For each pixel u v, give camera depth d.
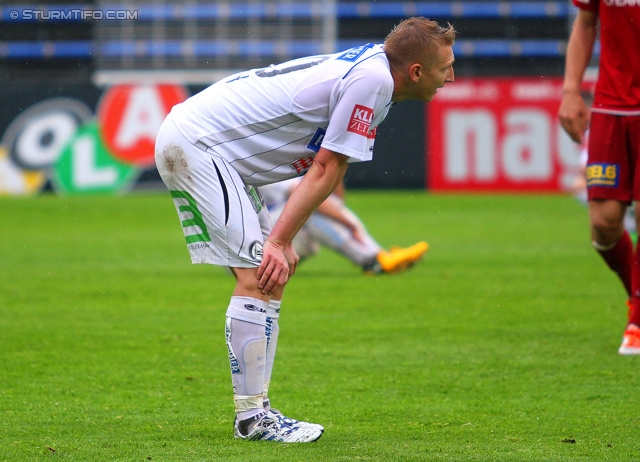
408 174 54.56
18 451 10.30
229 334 10.74
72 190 52.78
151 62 61.12
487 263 29.59
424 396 13.41
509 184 53.62
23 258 30.28
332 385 14.12
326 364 15.63
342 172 10.97
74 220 42.34
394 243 35.12
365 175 55.09
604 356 16.14
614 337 17.88
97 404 12.85
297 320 19.88
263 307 10.79
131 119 52.84
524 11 62.06
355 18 62.47
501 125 53.31
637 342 16.27
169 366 15.43
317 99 10.56
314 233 27.25
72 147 52.69
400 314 20.61
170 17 61.25
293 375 14.80
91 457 10.02
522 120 53.19
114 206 47.94
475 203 49.91
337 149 10.46
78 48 60.75
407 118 54.25
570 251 32.53
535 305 21.69
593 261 29.84
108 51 61.09
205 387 13.97
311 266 30.05
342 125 10.44
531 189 53.56
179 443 10.66
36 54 60.59
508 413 12.36
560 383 14.16
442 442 10.73
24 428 11.47
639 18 15.81
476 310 21.06
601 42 16.47
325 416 12.25
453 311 20.94
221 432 11.27
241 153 10.83
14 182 52.91
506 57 62.41
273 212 25.77
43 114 52.69
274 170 11.05
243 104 10.76
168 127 10.84
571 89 17.11
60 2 60.31
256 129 10.76
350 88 10.41
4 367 15.22
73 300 22.28
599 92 16.61
